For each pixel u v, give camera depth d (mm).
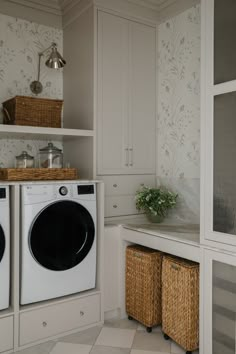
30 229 2293
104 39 2807
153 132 3139
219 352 2012
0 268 2213
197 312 2203
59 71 3193
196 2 2754
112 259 2746
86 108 2846
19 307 2295
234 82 1856
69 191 2469
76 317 2512
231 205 1909
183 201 2922
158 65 3148
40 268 2354
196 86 2787
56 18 3131
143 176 3084
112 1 2818
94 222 2607
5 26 2908
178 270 2273
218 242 1976
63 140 3146
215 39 1975
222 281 1978
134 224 2814
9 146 2936
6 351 2211
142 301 2570
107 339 2410
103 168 2834
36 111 2615
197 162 2791
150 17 3059
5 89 2908
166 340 2402
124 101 2939
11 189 2301
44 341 2363
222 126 1949
